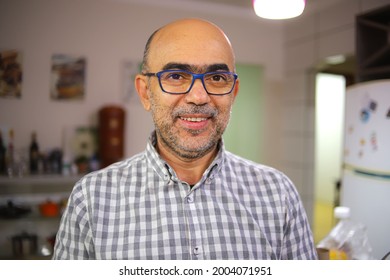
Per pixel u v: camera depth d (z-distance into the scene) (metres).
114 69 3.12
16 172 2.75
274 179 0.97
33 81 2.89
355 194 2.21
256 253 0.86
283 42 3.82
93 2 3.04
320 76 5.66
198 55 0.81
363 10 2.86
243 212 0.89
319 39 3.34
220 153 0.93
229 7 3.51
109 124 2.88
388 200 2.02
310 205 3.62
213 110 0.82
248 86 3.69
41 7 2.89
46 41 2.91
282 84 3.84
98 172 0.93
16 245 2.61
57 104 2.96
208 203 0.88
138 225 0.85
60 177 2.75
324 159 5.75
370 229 2.09
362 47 2.44
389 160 2.02
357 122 2.24
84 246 0.85
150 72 0.86
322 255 1.24
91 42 3.04
